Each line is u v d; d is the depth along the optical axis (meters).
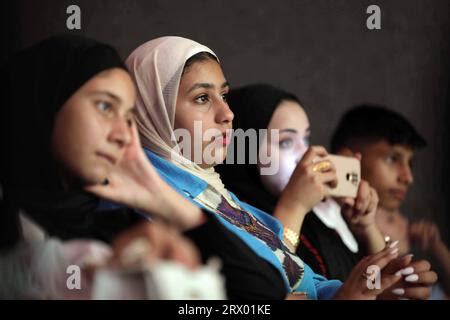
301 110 6.69
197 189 5.22
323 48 7.32
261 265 4.90
